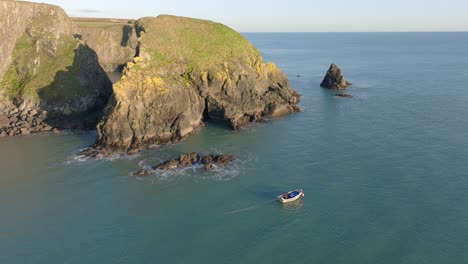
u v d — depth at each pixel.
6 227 53.22
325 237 49.53
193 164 72.25
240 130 91.81
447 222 51.66
